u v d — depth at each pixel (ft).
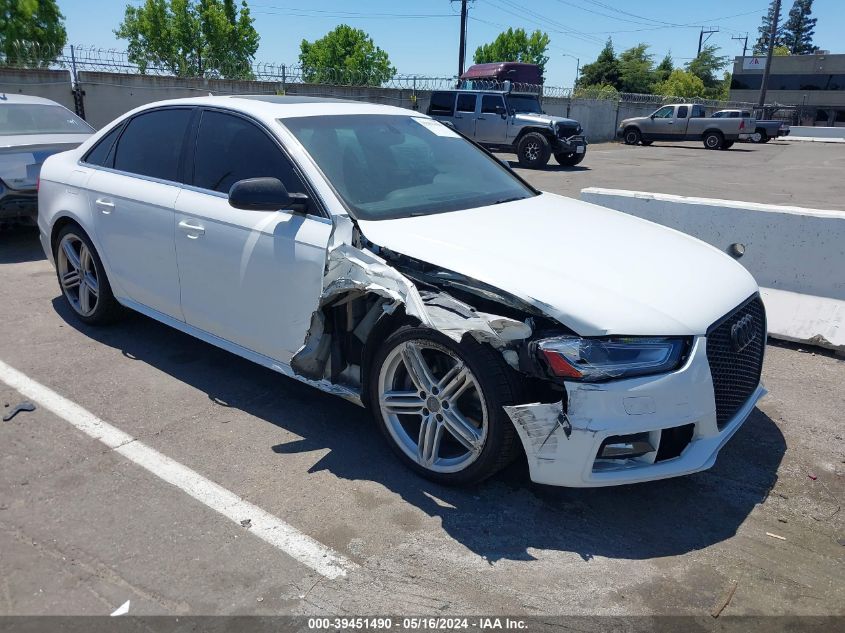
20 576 8.61
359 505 10.20
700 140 95.04
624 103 118.01
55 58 51.70
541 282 9.55
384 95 76.28
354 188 11.84
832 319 16.48
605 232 11.93
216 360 15.33
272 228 11.68
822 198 43.98
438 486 10.69
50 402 13.20
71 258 16.69
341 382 11.83
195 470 11.02
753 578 8.87
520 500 10.41
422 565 8.97
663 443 9.41
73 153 16.87
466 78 85.10
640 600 8.45
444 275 10.06
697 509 10.32
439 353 10.39
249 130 12.84
